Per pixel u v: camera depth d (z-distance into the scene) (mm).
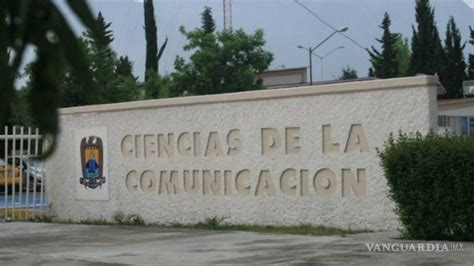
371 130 12633
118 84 28031
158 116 15953
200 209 15211
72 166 17672
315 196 13453
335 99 13133
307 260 9422
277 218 13977
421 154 10609
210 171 15055
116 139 16750
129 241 12422
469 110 28547
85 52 1560
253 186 14344
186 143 15477
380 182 12531
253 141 14328
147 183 16172
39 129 1529
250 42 36531
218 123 14906
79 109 17234
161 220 15883
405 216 10938
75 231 14508
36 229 15109
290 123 13781
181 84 35906
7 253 11250
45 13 1481
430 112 11859
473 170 10219
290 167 13789
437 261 8945
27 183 17672
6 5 1472
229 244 11422
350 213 12969
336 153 13141
